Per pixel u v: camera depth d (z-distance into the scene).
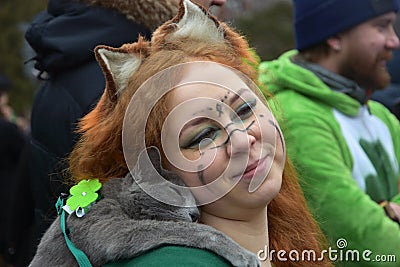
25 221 3.89
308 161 3.13
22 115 14.89
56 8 2.81
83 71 2.71
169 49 1.93
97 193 1.85
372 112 3.64
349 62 3.53
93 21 2.72
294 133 3.18
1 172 5.68
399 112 4.69
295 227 2.22
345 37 3.54
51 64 2.74
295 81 3.29
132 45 1.92
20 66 18.47
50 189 2.83
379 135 3.54
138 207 1.78
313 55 3.61
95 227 1.76
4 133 5.68
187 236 1.71
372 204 3.11
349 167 3.28
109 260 1.72
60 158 2.70
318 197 3.09
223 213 1.86
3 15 19.19
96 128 1.93
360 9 3.50
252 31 17.30
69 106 2.70
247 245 1.90
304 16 3.59
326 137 3.19
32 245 3.80
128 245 1.70
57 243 1.83
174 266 1.66
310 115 3.21
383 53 3.55
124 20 2.72
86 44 2.69
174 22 1.97
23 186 3.82
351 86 3.46
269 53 17.59
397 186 3.57
